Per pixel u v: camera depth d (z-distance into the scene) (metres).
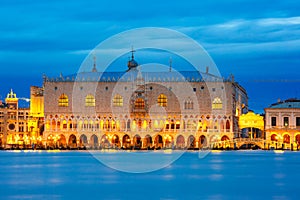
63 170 120.19
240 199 76.38
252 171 117.94
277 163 143.75
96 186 90.12
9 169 123.06
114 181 98.00
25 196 78.69
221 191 84.44
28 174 110.69
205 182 96.19
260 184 93.00
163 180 99.69
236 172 115.69
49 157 177.62
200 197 78.19
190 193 82.19
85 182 95.81
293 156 182.75
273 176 106.81
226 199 76.56
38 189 86.31
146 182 96.12
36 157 178.25
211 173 113.75
